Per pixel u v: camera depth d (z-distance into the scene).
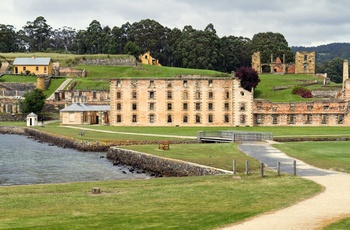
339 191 46.31
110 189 49.38
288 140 111.38
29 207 40.91
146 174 81.06
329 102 155.88
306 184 50.31
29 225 33.78
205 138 114.50
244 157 77.38
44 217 36.69
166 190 48.09
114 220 35.31
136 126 158.12
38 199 44.03
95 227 33.22
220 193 46.28
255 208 39.56
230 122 157.75
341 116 155.50
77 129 149.12
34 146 127.12
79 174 81.38
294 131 133.12
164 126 157.50
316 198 42.97
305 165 66.75
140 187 50.50
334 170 61.72
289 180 53.06
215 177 56.78
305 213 36.69
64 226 33.47
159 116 159.12
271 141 106.31
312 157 75.12
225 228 32.34
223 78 157.38
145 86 159.25
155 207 40.59
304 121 157.00
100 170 85.81
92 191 47.22
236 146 95.38
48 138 139.50
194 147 96.50
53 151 115.81
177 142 114.00
